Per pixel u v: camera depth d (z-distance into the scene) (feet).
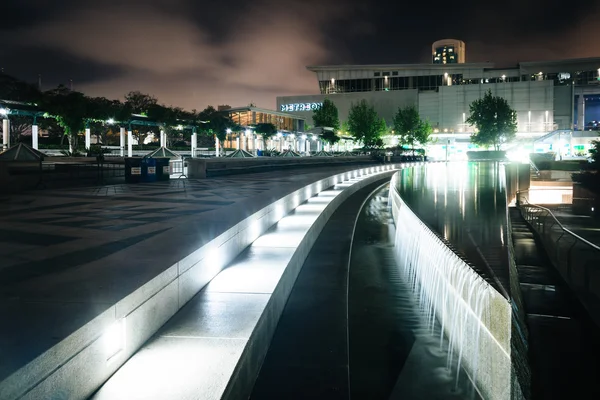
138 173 65.51
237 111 282.97
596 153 118.32
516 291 34.83
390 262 35.88
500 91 379.35
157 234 20.74
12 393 7.00
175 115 159.43
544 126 370.94
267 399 11.96
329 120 329.72
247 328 12.91
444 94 393.70
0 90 112.68
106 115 127.75
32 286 11.90
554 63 390.63
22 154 51.55
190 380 9.92
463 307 17.70
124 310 10.78
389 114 409.49
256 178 75.82
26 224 24.45
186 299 15.16
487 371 14.61
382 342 20.35
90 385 9.28
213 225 21.89
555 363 23.13
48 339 8.30
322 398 11.98
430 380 16.67
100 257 15.61
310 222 32.89
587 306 36.45
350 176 93.61
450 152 401.08
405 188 117.50
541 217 75.31
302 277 23.40
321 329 16.52
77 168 64.59
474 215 92.79
